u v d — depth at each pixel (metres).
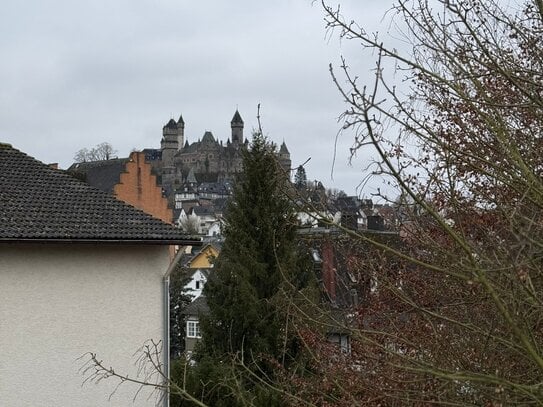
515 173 4.76
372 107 3.67
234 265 18.14
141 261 12.95
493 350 5.05
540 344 4.67
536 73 4.88
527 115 5.16
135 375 12.52
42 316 11.95
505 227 4.19
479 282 3.81
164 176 145.50
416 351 5.90
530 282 4.11
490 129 4.69
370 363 6.38
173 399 12.45
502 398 4.32
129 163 33.97
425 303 6.06
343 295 7.39
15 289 11.78
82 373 12.13
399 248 6.20
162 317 12.93
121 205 13.71
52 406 11.88
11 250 11.80
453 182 4.63
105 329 12.45
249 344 17.09
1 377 11.53
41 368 11.87
